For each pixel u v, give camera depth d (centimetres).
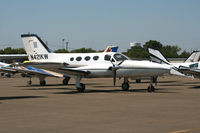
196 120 1038
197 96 1844
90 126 942
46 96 1864
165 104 1462
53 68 2173
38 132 866
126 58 2220
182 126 935
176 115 1142
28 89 2491
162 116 1122
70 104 1469
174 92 2130
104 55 2291
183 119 1058
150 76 2125
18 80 4272
